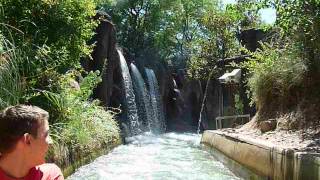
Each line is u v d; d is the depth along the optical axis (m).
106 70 21.52
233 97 23.56
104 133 15.51
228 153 12.74
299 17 10.91
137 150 16.77
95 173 11.49
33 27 10.71
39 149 2.24
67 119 10.42
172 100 31.16
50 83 10.16
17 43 9.46
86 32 12.19
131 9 37.09
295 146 9.21
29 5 10.64
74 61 12.04
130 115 24.48
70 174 10.85
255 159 10.07
